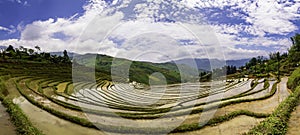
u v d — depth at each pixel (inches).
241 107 1054.4
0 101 998.4
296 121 705.0
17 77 2047.2
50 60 3592.5
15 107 873.5
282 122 663.1
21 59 3267.7
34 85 1726.1
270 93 1456.7
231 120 799.1
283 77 2664.9
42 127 723.4
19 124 668.7
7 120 726.5
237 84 2220.7
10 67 2568.9
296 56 3319.4
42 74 2411.4
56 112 872.3
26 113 892.6
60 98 1301.7
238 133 674.2
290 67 3255.4
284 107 831.7
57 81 2082.9
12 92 1416.1
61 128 720.3
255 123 767.7
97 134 677.3
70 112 938.7
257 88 1856.5
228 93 1520.7
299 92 1088.8
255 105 1109.1
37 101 1130.0
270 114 845.2
